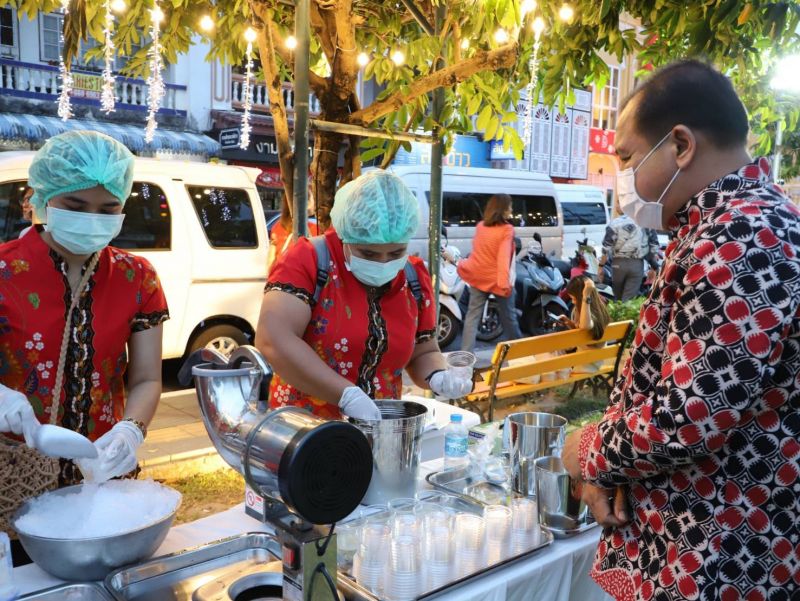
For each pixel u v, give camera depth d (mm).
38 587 1333
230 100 12461
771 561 1158
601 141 18531
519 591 1511
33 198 1645
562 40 3406
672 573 1222
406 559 1353
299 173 2781
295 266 1971
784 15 2783
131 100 11453
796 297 1083
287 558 1150
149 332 1828
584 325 4934
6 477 1461
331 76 3150
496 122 3355
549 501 1674
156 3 3029
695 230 1231
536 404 5672
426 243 8766
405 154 11898
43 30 10570
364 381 2061
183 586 1355
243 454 1095
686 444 1114
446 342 7898
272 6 3232
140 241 5219
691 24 3029
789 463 1144
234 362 1236
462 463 2100
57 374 1653
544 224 11055
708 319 1109
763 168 1242
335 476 1037
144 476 3824
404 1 3260
